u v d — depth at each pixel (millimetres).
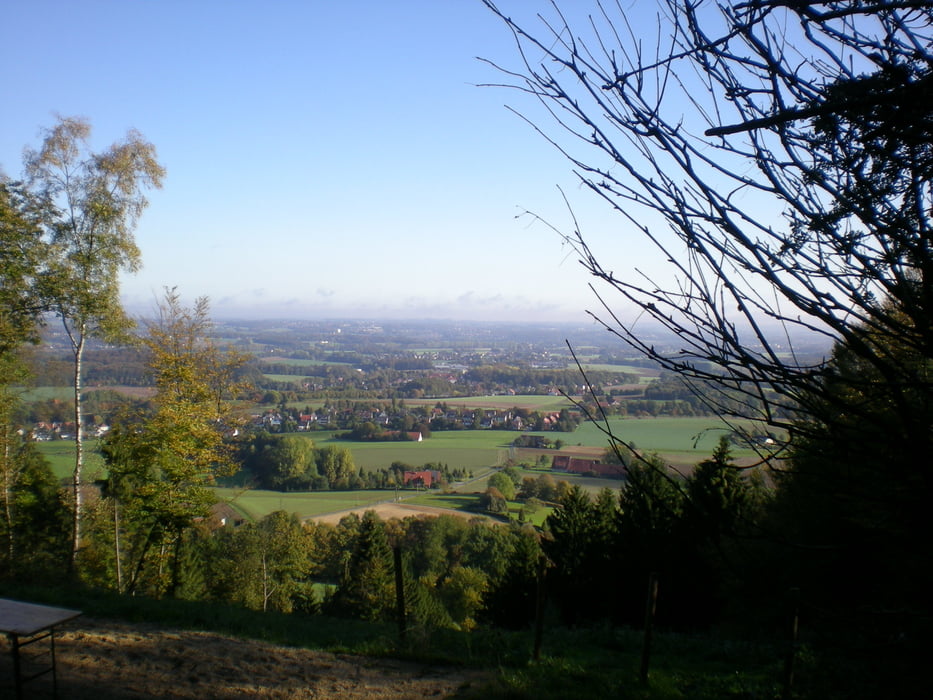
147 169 19359
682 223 1789
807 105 1720
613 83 1870
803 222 1804
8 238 17078
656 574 7004
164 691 6082
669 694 6750
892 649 2211
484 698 6312
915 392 1844
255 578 23719
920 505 1822
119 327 18359
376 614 19953
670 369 1788
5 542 17953
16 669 5215
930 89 1499
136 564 18266
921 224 1729
